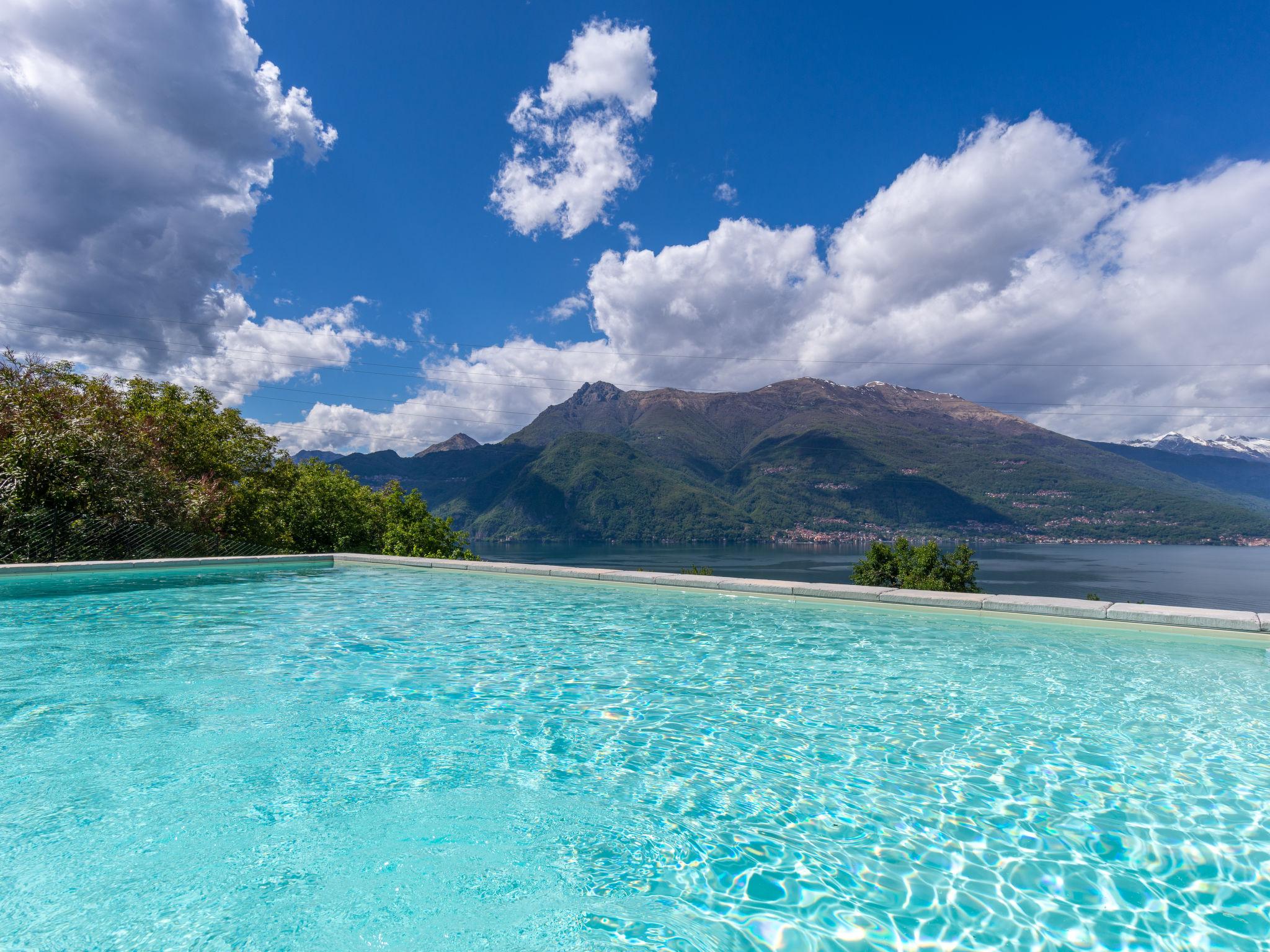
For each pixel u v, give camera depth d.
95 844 2.39
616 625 7.34
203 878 2.18
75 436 11.68
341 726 3.82
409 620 7.64
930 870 2.36
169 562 11.18
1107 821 2.75
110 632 6.66
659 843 2.53
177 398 16.78
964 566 37.94
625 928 1.97
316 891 2.12
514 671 5.22
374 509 21.92
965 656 5.84
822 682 4.94
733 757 3.45
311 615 7.87
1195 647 6.14
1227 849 2.53
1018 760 3.42
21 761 3.19
